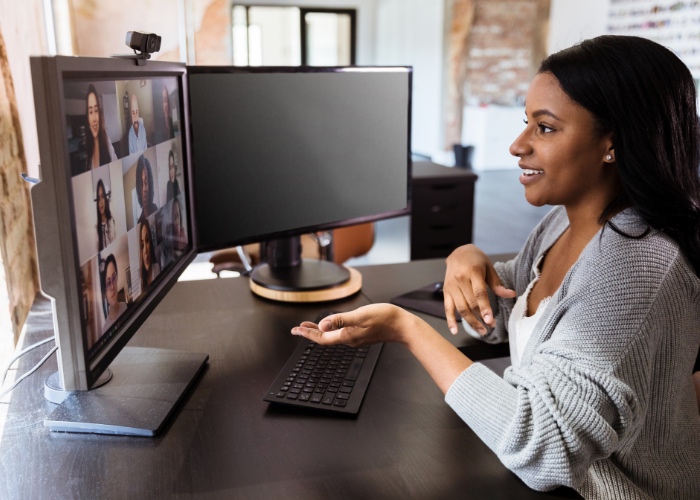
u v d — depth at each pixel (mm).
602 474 886
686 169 879
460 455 908
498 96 9469
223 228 1428
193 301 1511
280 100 1456
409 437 949
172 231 1204
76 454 894
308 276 1577
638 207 872
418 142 10352
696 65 6266
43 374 1142
